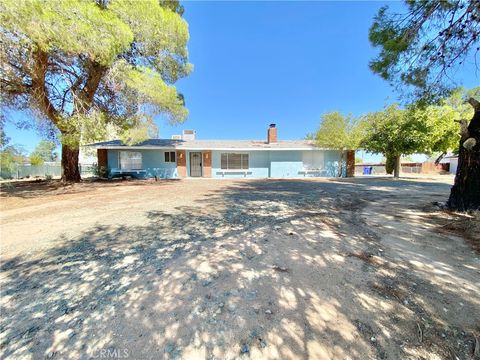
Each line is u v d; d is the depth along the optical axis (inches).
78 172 549.3
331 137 679.7
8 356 67.5
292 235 165.0
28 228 189.9
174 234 169.6
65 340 73.3
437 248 141.0
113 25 305.0
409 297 92.9
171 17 393.4
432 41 196.4
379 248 141.6
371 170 1208.2
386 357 65.7
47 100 411.5
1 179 780.6
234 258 128.4
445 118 554.9
